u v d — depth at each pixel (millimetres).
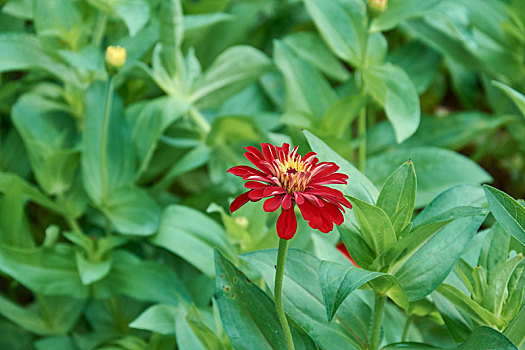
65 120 1022
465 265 762
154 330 844
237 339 734
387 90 932
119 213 946
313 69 1038
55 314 984
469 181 1003
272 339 739
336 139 936
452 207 734
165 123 974
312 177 665
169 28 977
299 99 1031
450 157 1015
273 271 753
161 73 1007
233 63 1035
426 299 779
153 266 945
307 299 755
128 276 942
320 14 964
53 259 938
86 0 997
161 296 930
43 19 954
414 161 1020
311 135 730
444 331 995
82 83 1005
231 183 1021
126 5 949
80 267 914
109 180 959
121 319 995
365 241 727
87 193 977
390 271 730
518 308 739
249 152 673
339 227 728
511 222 697
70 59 947
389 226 704
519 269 749
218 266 744
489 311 740
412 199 714
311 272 760
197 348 811
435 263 725
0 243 913
